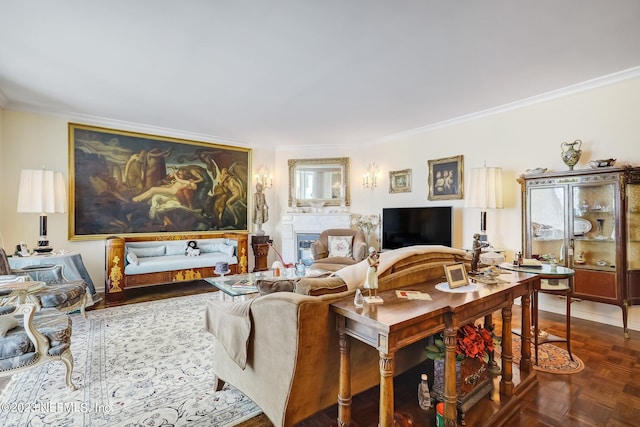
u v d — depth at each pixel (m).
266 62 2.88
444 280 2.15
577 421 1.78
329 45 2.58
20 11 2.12
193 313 3.67
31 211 3.57
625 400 1.97
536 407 1.91
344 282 1.77
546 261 3.00
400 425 1.68
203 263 4.89
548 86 3.44
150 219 5.05
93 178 4.57
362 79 3.25
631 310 3.16
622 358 2.52
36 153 4.16
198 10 2.12
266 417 1.83
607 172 3.02
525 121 3.89
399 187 5.48
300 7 2.09
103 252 4.65
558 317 3.52
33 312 1.96
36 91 3.59
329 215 6.07
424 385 1.81
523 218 3.63
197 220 5.52
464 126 4.55
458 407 1.71
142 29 2.35
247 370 1.79
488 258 2.92
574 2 2.04
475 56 2.77
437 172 4.88
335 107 4.12
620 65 2.96
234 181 5.98
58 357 2.04
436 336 1.90
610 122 3.23
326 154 6.34
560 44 2.57
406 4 2.06
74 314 3.63
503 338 1.97
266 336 1.64
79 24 2.28
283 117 4.58
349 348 1.59
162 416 1.82
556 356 2.56
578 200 3.24
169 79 3.26
